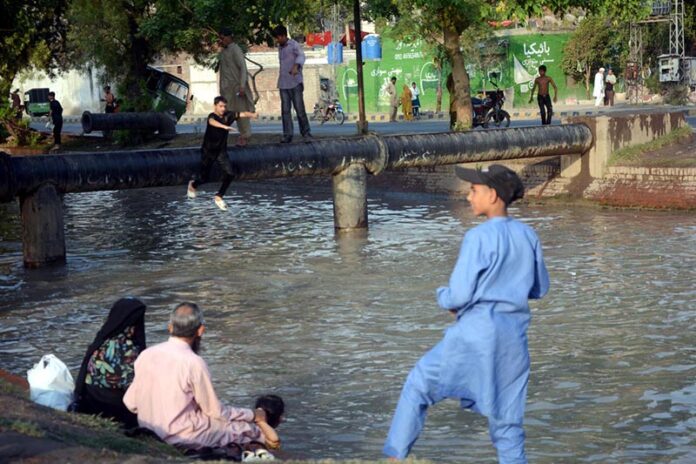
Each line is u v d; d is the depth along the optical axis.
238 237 53.12
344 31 142.88
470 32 117.75
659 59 114.31
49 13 95.75
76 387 18.17
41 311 35.94
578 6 71.12
